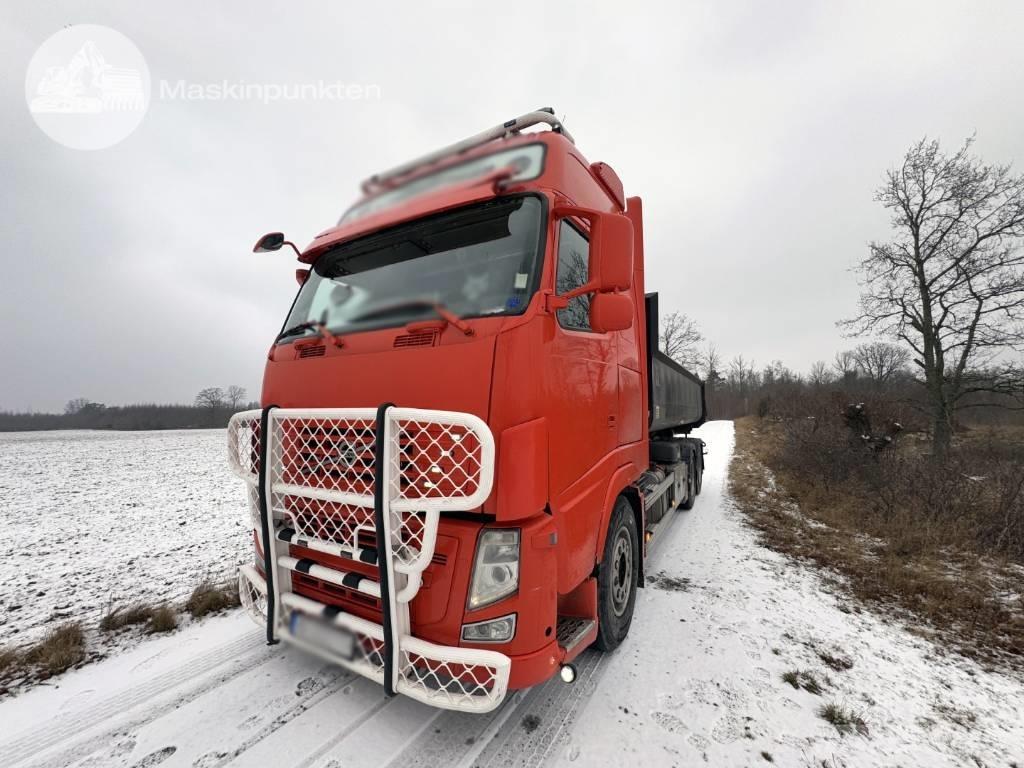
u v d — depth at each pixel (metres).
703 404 10.26
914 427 15.85
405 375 2.16
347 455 2.14
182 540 6.16
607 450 2.92
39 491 9.99
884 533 6.56
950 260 14.10
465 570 1.96
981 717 2.64
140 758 2.10
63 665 2.87
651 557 5.28
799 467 10.98
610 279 2.21
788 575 4.85
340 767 2.05
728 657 3.12
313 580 2.37
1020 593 4.59
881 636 3.59
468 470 1.90
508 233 2.36
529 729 2.32
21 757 2.10
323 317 2.70
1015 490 6.66
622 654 3.09
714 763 2.15
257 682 2.67
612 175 3.64
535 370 2.05
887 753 2.29
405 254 2.60
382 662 2.05
